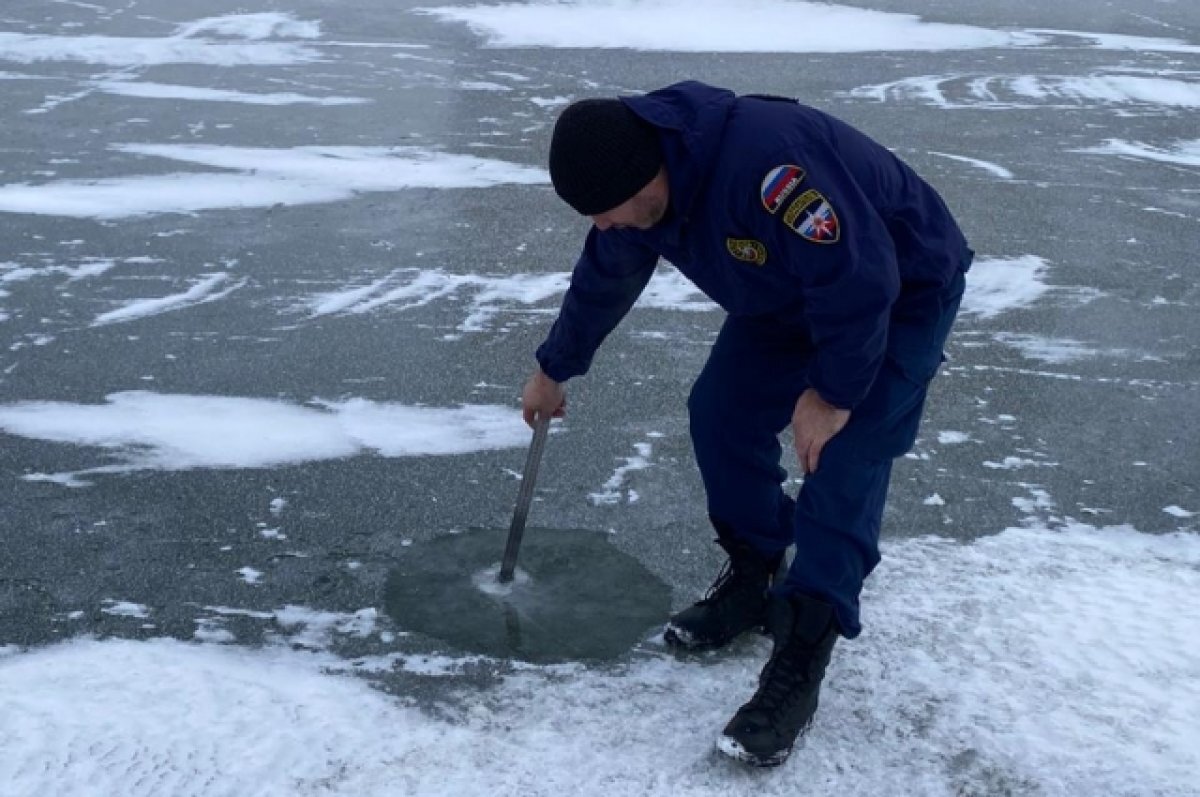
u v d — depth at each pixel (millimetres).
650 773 2799
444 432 4402
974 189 7312
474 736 2902
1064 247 6418
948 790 2787
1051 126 8758
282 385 4730
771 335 2951
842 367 2527
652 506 3951
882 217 2607
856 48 11164
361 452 4242
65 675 3082
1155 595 3531
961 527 3869
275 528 3779
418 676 3121
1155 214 6988
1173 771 2855
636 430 4445
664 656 3219
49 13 11445
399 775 2768
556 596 3467
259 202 6770
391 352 5031
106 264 5871
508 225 6539
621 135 2422
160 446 4258
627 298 3004
